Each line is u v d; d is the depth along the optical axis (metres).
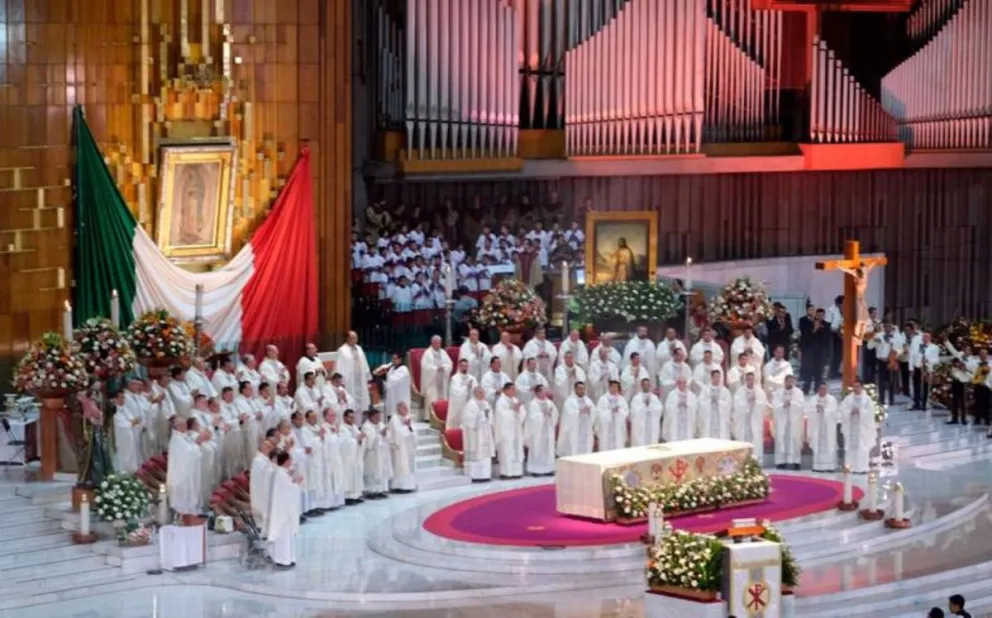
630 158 45.69
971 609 31.75
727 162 46.66
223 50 39.59
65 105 37.94
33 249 37.62
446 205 45.03
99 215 38.09
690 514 34.75
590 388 40.12
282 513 32.25
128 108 38.81
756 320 41.66
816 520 34.78
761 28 46.97
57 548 32.00
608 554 32.62
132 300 38.47
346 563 32.66
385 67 43.03
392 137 43.09
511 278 42.44
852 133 48.00
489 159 43.88
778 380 40.38
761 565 28.23
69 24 37.91
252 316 40.34
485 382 38.88
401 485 36.94
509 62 43.78
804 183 49.62
